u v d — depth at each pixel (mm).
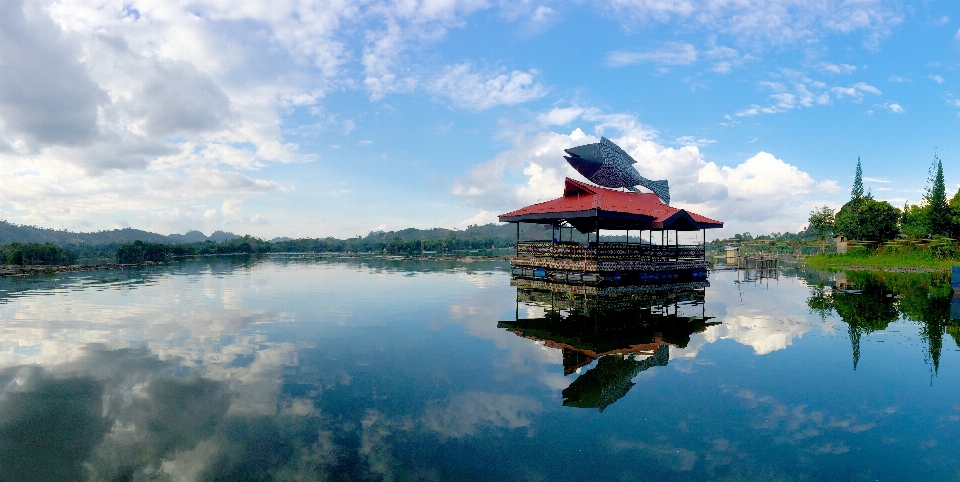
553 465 7125
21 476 6809
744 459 7316
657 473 6898
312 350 13742
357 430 8305
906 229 58844
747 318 19109
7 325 17531
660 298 25344
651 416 8953
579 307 22156
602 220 31438
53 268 49062
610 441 7914
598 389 10367
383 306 22438
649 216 28812
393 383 10789
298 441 7875
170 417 8836
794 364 12266
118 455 7414
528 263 29969
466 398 9844
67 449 7605
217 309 21469
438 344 14492
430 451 7551
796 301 24141
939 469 7043
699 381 10922
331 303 23469
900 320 18406
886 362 12406
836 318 19000
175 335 15758
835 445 7801
